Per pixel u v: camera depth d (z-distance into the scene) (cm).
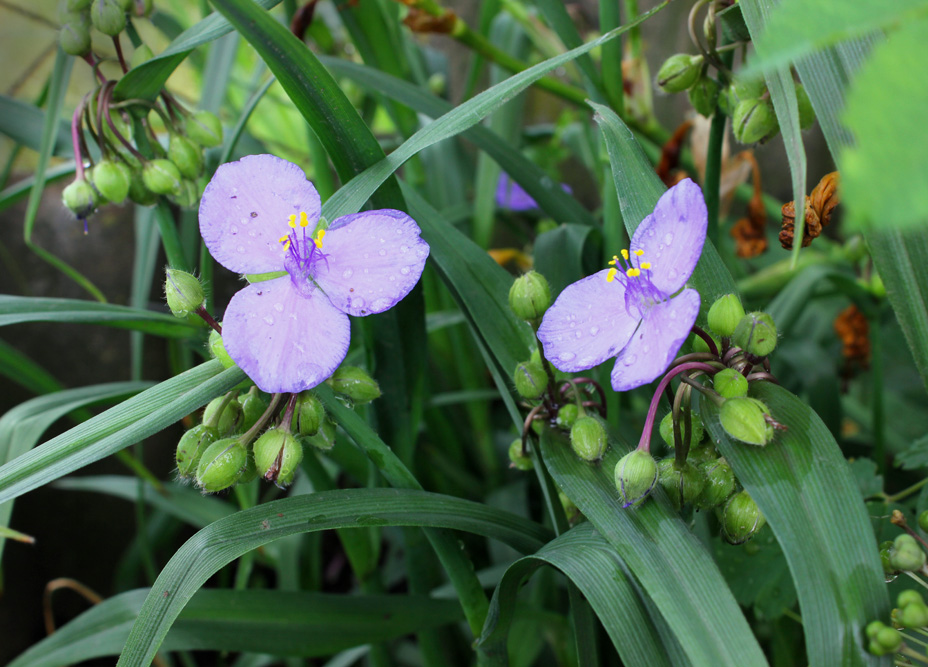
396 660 40
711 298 23
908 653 21
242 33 22
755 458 21
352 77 31
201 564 22
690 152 41
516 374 24
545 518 38
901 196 12
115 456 48
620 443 23
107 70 54
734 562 28
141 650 21
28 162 50
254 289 23
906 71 13
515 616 30
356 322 32
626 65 37
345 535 29
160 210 27
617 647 21
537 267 31
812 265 37
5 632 46
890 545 23
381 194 25
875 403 35
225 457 22
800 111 26
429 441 42
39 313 26
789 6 15
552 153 50
